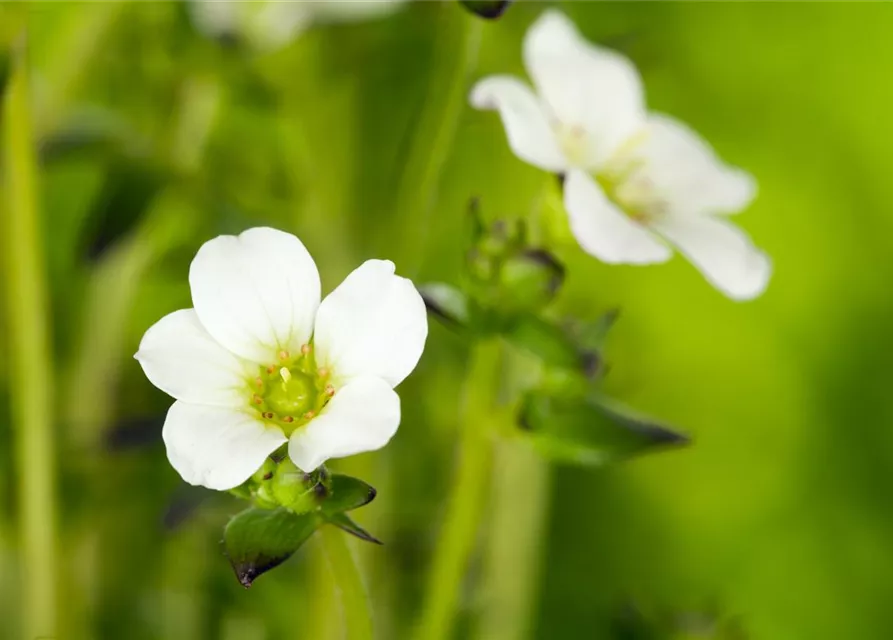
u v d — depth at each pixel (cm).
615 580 32
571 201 24
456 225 31
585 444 25
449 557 25
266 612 29
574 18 32
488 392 25
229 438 23
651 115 26
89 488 28
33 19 29
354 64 30
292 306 23
